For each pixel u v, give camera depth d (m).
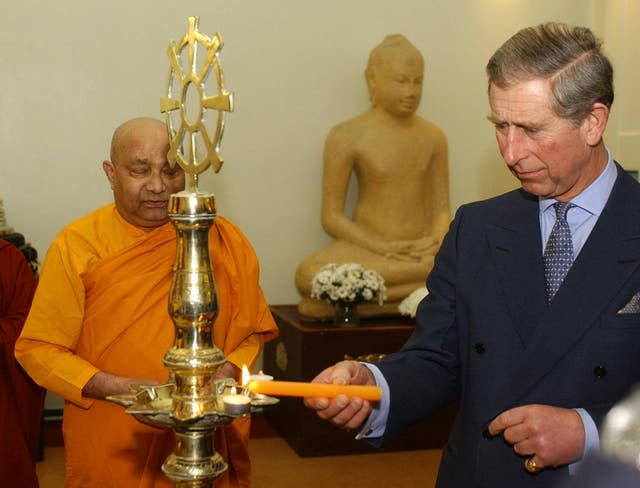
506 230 1.87
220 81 1.22
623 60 5.63
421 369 1.92
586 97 1.62
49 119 5.00
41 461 4.64
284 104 5.33
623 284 1.71
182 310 1.26
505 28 5.71
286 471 4.43
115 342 2.44
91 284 2.45
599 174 1.78
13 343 3.03
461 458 1.84
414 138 5.17
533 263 1.81
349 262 4.96
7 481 3.01
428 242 5.09
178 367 1.25
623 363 1.69
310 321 4.81
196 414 1.22
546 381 1.74
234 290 2.53
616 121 5.66
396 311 4.97
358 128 5.16
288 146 5.35
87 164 5.07
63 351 2.43
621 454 0.80
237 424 2.50
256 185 5.32
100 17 5.04
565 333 1.72
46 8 4.96
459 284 1.90
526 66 1.62
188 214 1.25
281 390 1.32
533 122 1.63
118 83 5.09
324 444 4.66
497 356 1.79
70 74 5.02
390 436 1.87
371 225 5.14
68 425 2.49
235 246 2.56
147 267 2.46
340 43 5.40
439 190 5.27
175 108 1.32
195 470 1.27
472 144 5.71
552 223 1.84
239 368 2.48
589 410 1.62
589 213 1.79
